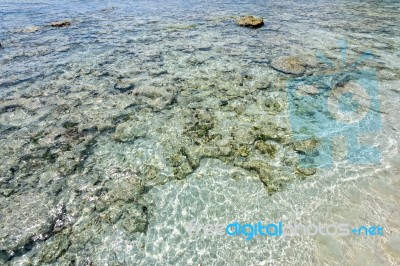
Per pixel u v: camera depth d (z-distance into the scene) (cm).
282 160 918
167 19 2489
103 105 1209
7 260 656
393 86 1327
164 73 1472
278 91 1291
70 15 2667
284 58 1588
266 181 848
